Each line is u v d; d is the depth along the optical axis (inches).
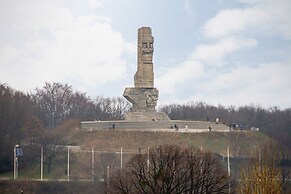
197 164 3956.7
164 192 3612.2
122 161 5925.2
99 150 6259.8
